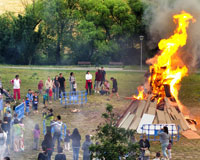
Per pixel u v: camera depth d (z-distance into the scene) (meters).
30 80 61.69
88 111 40.47
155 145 29.36
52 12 95.94
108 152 18.61
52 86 45.16
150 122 32.34
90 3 99.56
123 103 45.06
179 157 26.45
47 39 97.50
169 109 34.41
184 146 29.17
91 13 99.06
